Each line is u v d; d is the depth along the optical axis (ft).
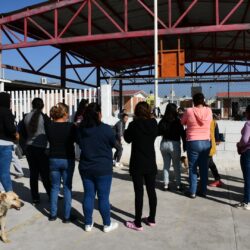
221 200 21.53
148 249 14.37
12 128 18.86
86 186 16.19
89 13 49.39
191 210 19.54
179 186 23.75
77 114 27.43
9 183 19.43
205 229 16.60
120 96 101.40
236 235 15.83
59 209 19.77
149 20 66.28
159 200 21.56
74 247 14.65
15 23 58.49
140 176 16.48
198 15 65.87
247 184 19.45
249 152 19.03
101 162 15.76
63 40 50.34
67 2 50.24
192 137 21.54
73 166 17.62
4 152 19.11
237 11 60.39
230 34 74.79
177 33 45.88
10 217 18.48
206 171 22.21
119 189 24.44
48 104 38.96
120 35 47.93
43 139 20.16
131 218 18.29
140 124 16.49
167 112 22.91
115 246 14.70
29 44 52.11
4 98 18.93
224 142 32.86
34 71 64.69
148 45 83.87
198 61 87.76
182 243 14.97
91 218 16.44
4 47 53.47
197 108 21.38
